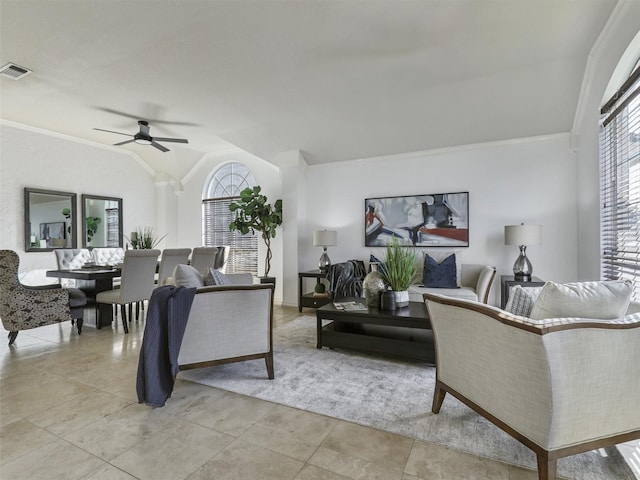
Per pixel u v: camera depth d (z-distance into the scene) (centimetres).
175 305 210
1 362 280
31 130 496
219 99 384
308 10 237
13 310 320
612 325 131
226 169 641
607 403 134
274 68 317
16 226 479
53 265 515
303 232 539
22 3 229
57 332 375
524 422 137
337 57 298
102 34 265
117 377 249
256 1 229
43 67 315
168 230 673
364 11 239
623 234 268
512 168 418
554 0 228
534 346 127
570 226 389
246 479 141
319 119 432
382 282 312
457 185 448
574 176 388
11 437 172
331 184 531
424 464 151
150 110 417
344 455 157
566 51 289
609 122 291
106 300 383
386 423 185
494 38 271
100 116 442
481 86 346
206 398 217
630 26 227
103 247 587
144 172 664
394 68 318
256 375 254
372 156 499
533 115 375
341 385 235
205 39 271
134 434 175
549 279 398
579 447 133
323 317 304
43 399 214
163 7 234
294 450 161
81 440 169
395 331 309
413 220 473
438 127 418
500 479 141
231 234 628
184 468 148
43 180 510
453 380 181
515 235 371
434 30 260
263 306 243
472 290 388
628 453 158
